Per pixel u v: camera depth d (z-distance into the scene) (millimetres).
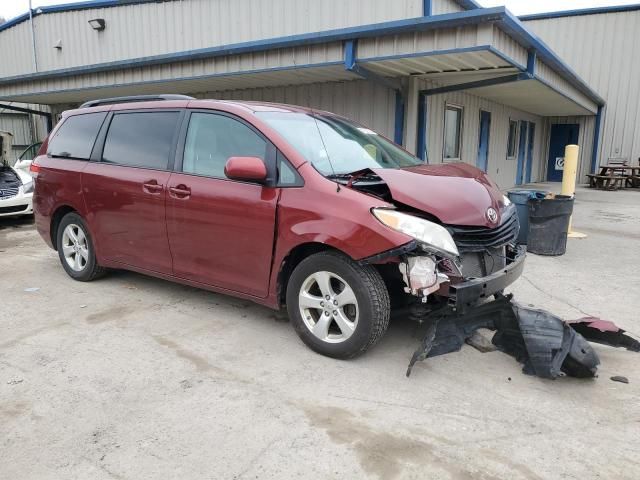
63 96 13633
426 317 3648
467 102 12695
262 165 3664
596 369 3402
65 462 2520
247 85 11375
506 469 2504
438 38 7121
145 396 3139
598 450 2668
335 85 10672
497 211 3736
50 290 5207
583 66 19812
